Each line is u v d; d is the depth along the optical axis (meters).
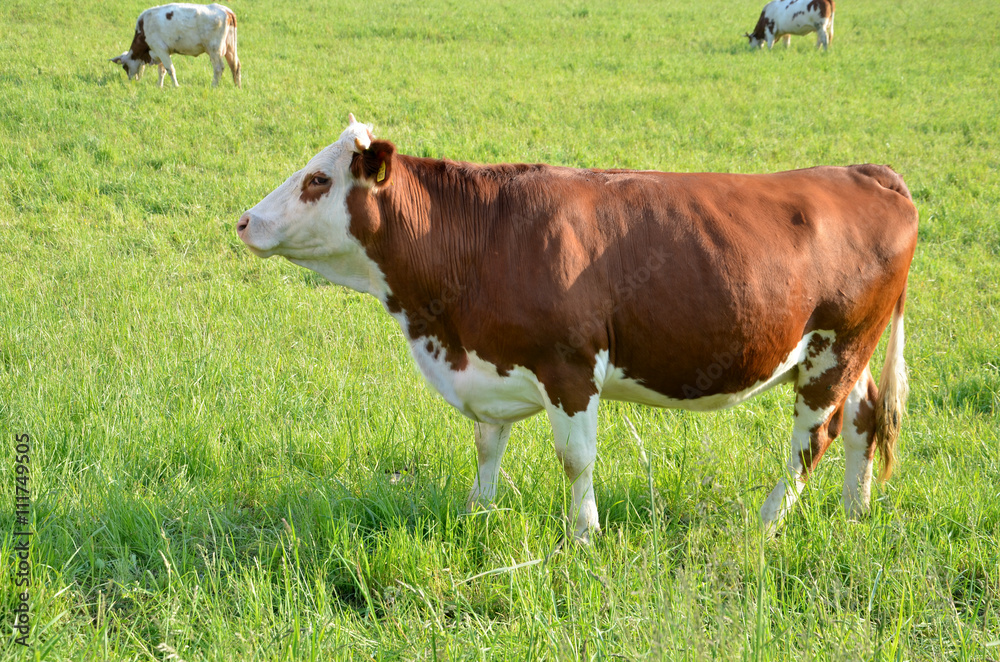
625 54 19.62
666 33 22.94
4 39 17.16
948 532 4.01
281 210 3.86
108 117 12.29
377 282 4.01
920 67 18.81
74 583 3.43
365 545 3.92
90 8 21.06
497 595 3.55
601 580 3.26
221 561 3.62
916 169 11.52
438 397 5.43
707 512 3.85
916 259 8.52
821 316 4.04
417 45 19.31
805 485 4.41
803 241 3.91
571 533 3.78
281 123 12.33
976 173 11.39
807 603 3.41
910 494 4.40
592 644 2.96
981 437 4.95
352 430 4.90
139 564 3.79
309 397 5.37
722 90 16.03
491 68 17.19
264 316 6.71
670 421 5.18
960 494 4.23
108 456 4.42
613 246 3.74
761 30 21.48
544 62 18.12
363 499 4.19
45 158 10.38
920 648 3.15
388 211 3.80
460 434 4.95
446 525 3.97
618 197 3.83
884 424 4.33
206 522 3.97
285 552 3.61
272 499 4.30
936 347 6.52
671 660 2.73
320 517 4.01
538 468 4.51
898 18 26.50
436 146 11.48
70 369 5.45
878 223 4.09
